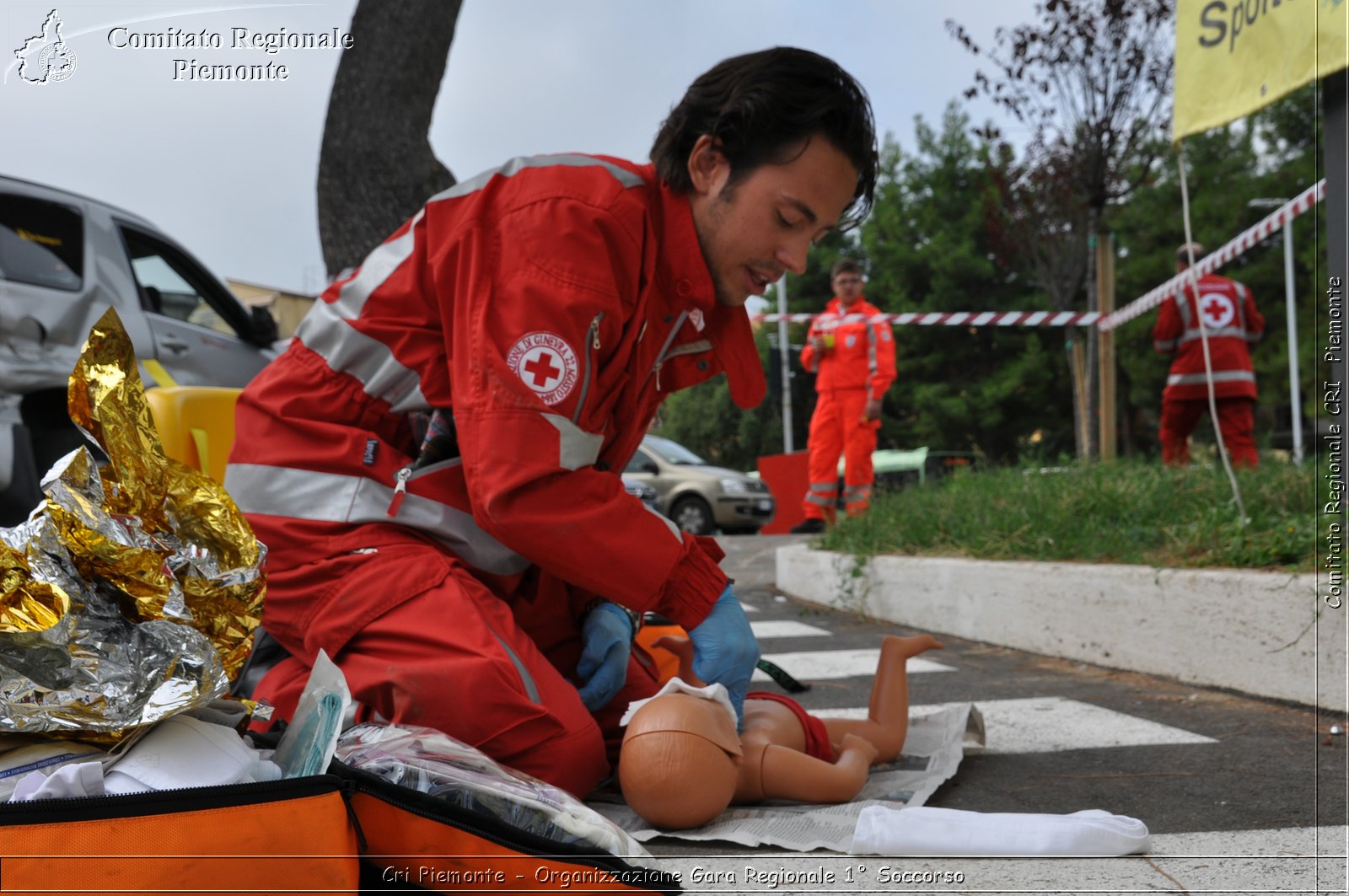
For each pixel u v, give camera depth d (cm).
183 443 320
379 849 168
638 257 221
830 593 621
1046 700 345
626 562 214
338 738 180
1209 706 327
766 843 200
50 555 156
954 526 578
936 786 237
